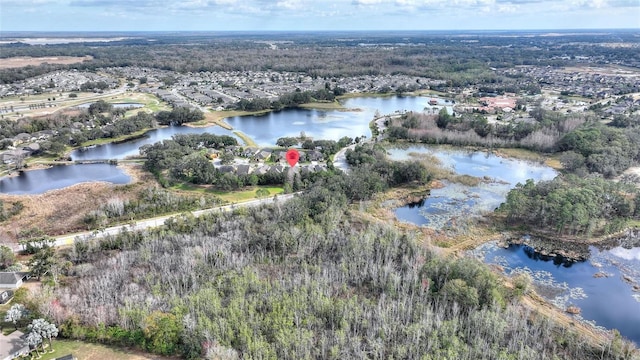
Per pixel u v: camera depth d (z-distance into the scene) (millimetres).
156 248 121500
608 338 93812
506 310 92812
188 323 85562
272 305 93875
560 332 92812
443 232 144500
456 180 191750
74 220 146875
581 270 123125
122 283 106188
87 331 88625
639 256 130500
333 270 109438
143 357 83500
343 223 141750
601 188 150375
